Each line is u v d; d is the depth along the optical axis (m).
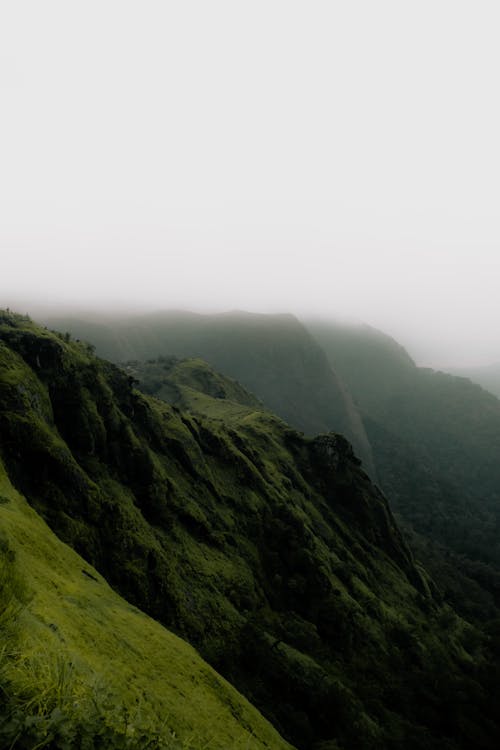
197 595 56.09
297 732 48.44
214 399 167.62
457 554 184.12
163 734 6.88
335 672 65.25
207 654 48.88
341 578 89.75
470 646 100.56
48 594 19.16
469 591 146.62
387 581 107.69
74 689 6.41
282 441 128.75
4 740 4.48
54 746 4.76
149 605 47.75
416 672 76.25
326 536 102.75
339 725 53.22
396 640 83.38
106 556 47.38
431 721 66.69
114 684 15.87
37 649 8.43
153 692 19.06
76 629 17.97
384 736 56.78
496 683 80.62
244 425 124.00
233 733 23.42
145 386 184.50
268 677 53.91
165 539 59.56
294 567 82.12
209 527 70.56
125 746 5.59
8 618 6.64
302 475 123.62
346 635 74.94
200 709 22.52
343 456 134.38
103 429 60.78
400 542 132.62
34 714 5.03
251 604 63.97
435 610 110.50
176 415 90.50
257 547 79.94
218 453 92.19
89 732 5.27
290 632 67.31
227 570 65.88
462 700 72.00
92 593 25.92
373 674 71.06
